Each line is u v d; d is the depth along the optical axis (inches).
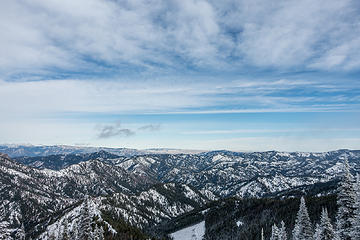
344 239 1269.7
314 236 1579.7
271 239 2930.6
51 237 4416.8
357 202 1187.9
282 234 2719.0
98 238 2667.3
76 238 2466.8
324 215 1456.7
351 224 1251.2
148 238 5255.9
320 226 1523.1
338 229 1322.6
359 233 1162.6
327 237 1409.9
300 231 1581.0
